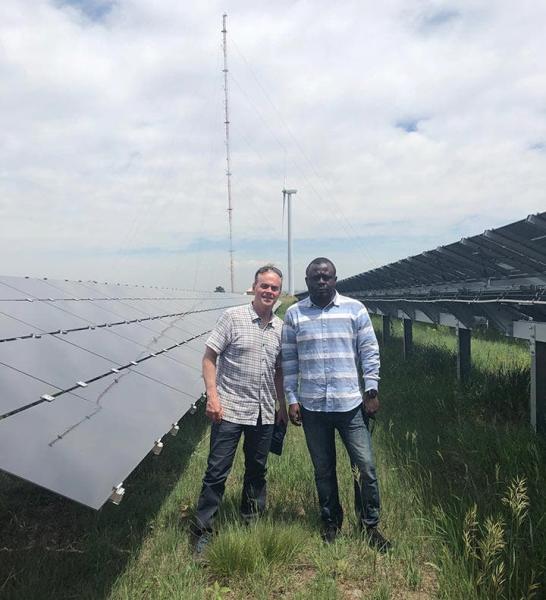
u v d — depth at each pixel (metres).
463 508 4.48
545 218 5.40
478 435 6.38
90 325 7.10
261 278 4.43
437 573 3.70
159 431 3.85
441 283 11.45
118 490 2.72
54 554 3.96
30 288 8.39
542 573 3.52
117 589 3.48
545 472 5.09
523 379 8.39
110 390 4.32
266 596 3.52
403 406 8.38
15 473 2.38
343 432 4.39
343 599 3.54
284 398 4.80
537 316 6.81
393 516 4.59
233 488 5.29
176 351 7.70
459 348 9.73
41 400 3.44
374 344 4.45
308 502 4.96
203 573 3.79
